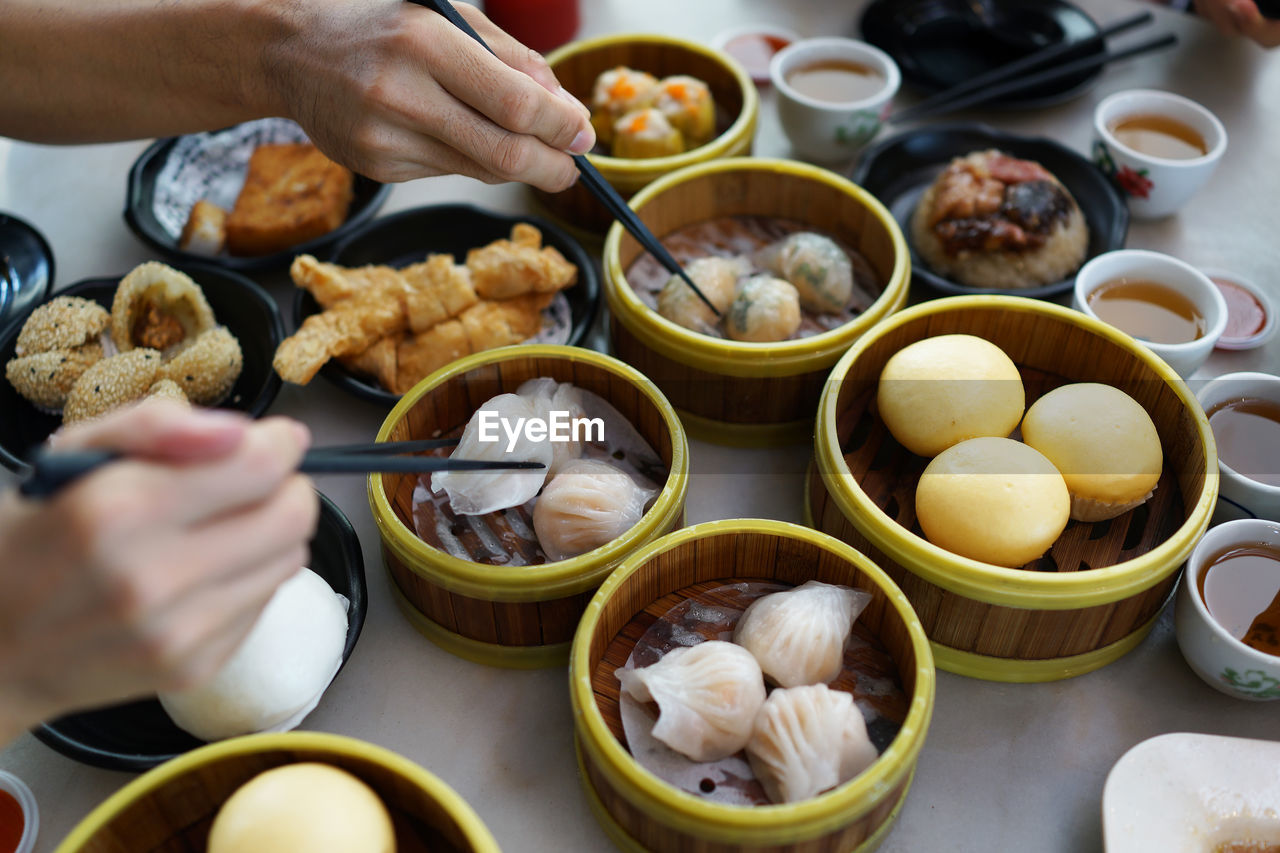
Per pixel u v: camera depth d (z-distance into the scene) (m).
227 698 0.55
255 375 0.71
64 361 0.69
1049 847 0.56
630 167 0.75
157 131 0.68
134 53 0.65
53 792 0.58
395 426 0.62
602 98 0.80
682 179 0.73
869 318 0.66
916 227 0.76
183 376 0.68
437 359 0.70
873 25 0.89
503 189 0.82
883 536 0.58
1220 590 0.59
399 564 0.60
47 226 0.80
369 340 0.69
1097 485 0.61
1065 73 0.83
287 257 0.74
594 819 0.57
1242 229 0.78
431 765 0.59
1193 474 0.61
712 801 0.55
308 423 0.70
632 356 0.69
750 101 0.79
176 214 0.79
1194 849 0.54
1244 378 0.65
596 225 0.78
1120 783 0.55
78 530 0.38
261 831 0.50
